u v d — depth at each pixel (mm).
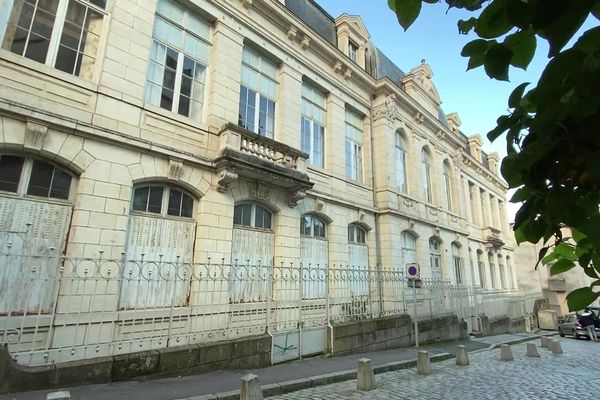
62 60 8039
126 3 9094
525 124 1285
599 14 935
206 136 10094
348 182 14836
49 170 7559
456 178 23094
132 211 8461
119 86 8641
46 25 7926
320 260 12906
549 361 11938
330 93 14938
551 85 1017
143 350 7090
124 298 7977
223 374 7488
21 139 7082
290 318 10602
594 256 1384
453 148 23438
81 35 8391
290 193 11625
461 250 21703
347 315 11289
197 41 10727
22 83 7324
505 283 28766
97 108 8211
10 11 7484
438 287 15703
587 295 1336
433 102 22109
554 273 1523
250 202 10961
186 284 9008
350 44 16969
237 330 9289
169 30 10109
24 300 6520
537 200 1244
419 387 7820
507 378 9055
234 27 11453
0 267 6637
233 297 9820
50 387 5844
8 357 5613
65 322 6977
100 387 6113
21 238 6973
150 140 8945
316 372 8188
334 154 14438
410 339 12664
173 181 9156
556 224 1302
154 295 8422
